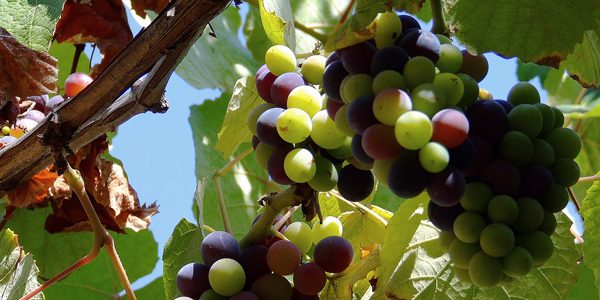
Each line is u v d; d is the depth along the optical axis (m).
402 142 0.54
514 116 0.58
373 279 0.71
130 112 0.65
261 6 0.68
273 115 0.62
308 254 0.69
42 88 0.71
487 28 0.63
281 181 0.62
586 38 0.73
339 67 0.59
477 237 0.56
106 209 0.80
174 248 0.74
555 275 0.67
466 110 0.58
